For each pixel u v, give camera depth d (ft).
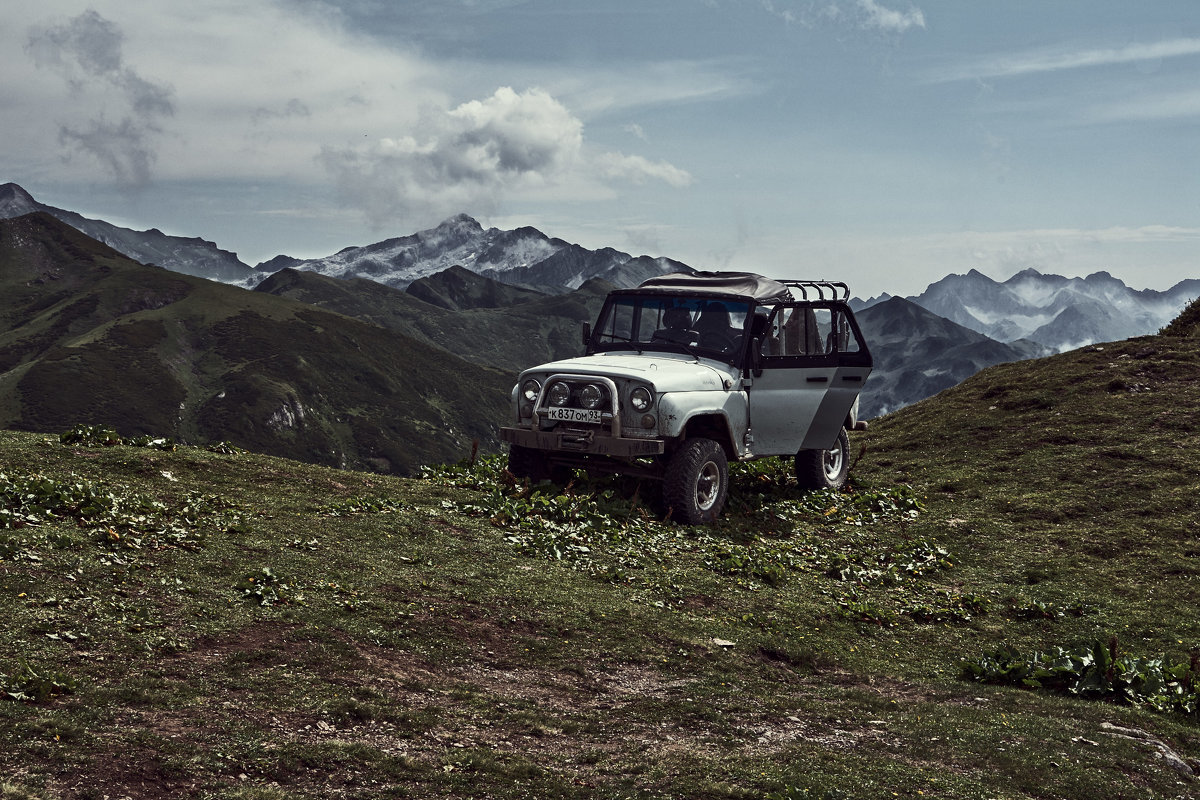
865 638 29.35
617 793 15.35
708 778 16.20
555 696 20.39
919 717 21.25
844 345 44.45
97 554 23.21
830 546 40.09
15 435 37.99
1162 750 20.06
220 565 24.38
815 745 18.70
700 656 24.61
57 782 12.89
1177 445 52.42
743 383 40.50
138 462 34.53
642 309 42.63
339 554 27.48
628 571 31.63
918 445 61.67
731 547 36.45
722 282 42.24
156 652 18.48
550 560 31.37
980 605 33.42
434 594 25.40
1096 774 18.02
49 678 16.05
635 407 36.91
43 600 19.65
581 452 37.37
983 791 16.65
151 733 14.88
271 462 39.32
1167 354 70.64
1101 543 39.93
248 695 17.26
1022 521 44.09
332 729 16.47
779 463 50.62
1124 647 29.43
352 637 21.25
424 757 15.90
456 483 42.06
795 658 26.03
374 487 38.34
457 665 21.22
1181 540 39.63
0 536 23.04
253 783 14.02
